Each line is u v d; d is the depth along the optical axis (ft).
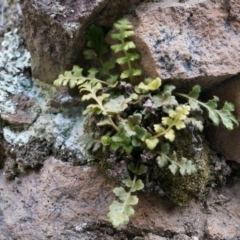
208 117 1.30
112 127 1.25
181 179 1.25
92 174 1.30
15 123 1.38
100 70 1.32
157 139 1.19
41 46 1.34
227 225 1.29
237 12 1.27
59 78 1.28
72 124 1.36
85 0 1.25
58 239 1.26
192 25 1.26
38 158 1.36
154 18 1.25
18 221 1.30
